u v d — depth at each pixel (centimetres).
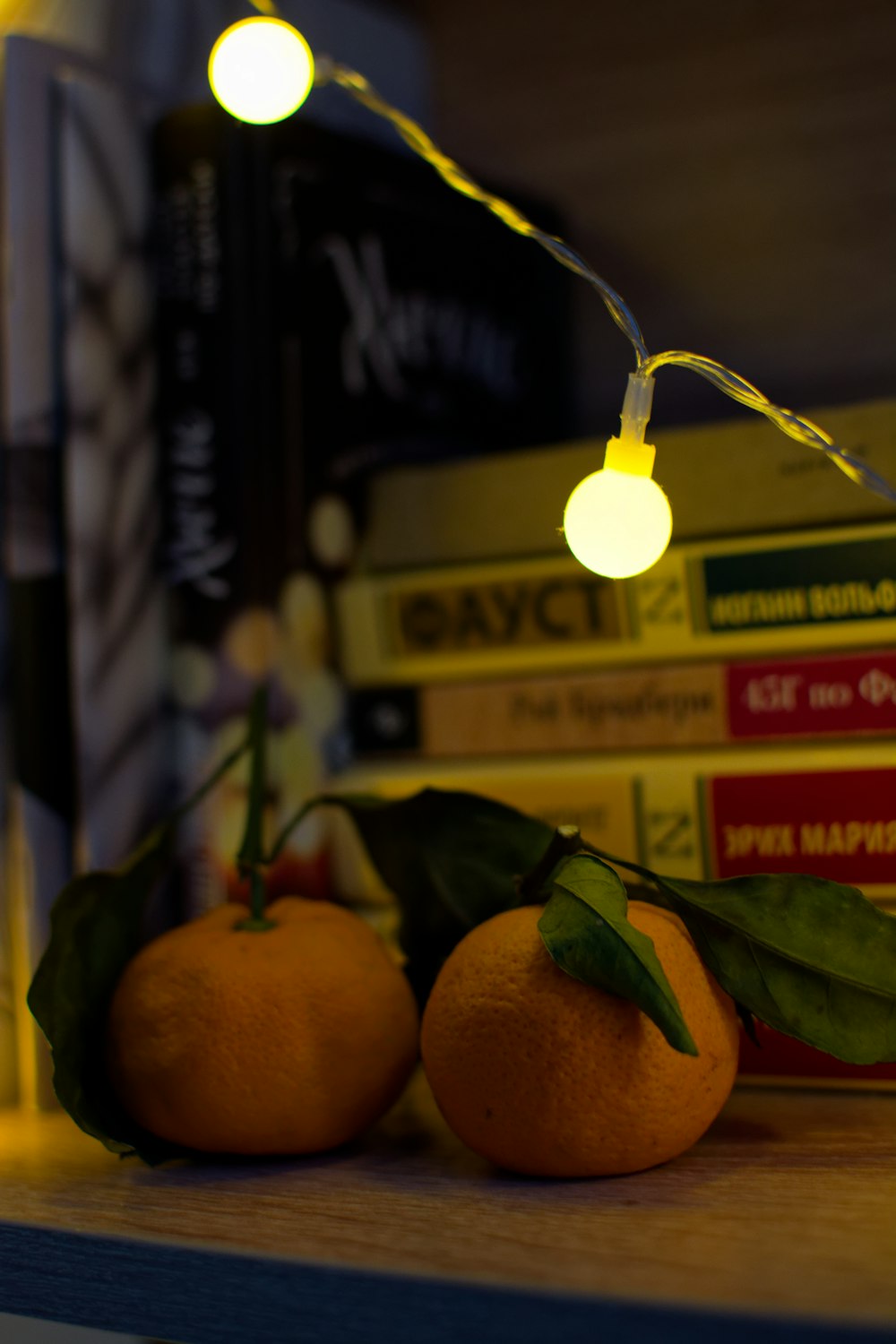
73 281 51
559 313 61
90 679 51
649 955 40
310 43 59
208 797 51
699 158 60
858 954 42
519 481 51
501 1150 41
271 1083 43
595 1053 41
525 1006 41
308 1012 43
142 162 53
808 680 48
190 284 52
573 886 41
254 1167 44
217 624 52
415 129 46
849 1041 42
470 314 58
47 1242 41
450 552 52
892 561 47
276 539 52
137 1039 43
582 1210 40
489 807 46
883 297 57
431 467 53
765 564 48
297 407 52
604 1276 37
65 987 44
